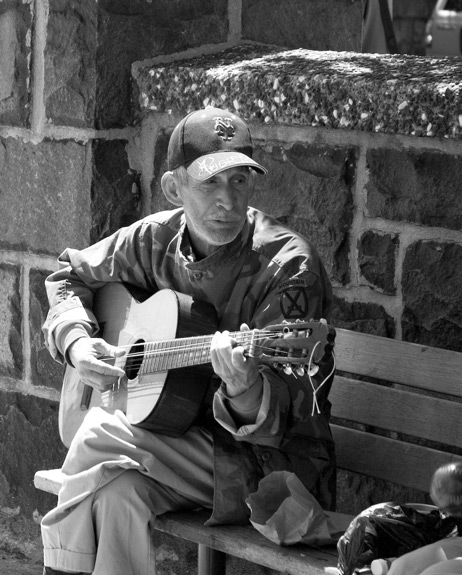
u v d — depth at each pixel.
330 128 5.03
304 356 3.99
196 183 4.38
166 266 4.72
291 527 4.18
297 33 6.15
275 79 5.09
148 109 5.57
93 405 4.83
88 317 4.88
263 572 5.46
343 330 4.84
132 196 5.67
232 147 4.42
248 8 5.92
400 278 4.91
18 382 6.04
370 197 4.96
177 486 4.42
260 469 4.38
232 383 4.12
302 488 4.19
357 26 6.45
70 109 5.58
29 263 5.88
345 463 4.82
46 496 6.01
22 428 6.05
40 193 5.77
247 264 4.50
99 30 5.45
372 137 4.93
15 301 5.95
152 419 4.43
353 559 3.79
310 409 4.32
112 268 4.87
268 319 4.38
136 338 4.69
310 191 5.12
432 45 12.30
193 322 4.48
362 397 4.78
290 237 4.52
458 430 4.50
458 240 4.74
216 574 4.70
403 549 3.82
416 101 4.68
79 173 5.59
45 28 5.62
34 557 6.02
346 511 5.14
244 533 4.32
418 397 4.61
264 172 4.42
